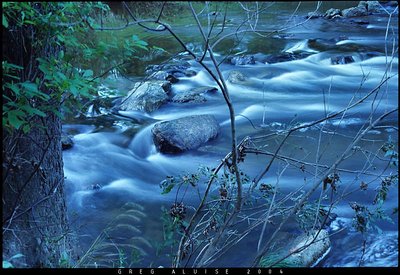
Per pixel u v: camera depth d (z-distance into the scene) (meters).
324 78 12.10
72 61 3.33
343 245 4.80
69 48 3.60
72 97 3.30
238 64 12.65
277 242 4.77
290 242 4.71
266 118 9.44
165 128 7.78
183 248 3.37
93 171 7.11
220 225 3.46
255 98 10.72
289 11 18.73
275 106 10.15
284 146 7.48
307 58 13.45
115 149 7.92
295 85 11.63
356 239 4.87
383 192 3.36
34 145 3.50
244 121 9.19
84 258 4.16
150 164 7.52
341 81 11.82
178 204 3.21
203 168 3.48
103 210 5.93
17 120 2.78
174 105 9.95
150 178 7.11
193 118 8.09
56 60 3.13
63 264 3.55
